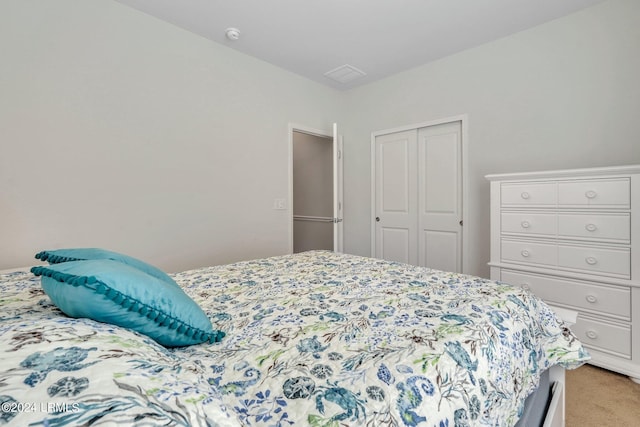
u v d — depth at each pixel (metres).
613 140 2.19
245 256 3.02
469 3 2.23
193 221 2.64
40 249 1.94
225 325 0.96
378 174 3.71
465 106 2.94
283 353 0.76
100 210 2.16
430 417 0.61
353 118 3.91
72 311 0.64
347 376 0.65
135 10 2.29
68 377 0.38
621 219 1.82
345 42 2.78
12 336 0.45
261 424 0.53
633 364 1.78
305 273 1.62
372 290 1.30
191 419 0.38
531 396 1.03
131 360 0.46
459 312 1.00
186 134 2.59
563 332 1.15
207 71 2.70
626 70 2.13
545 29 2.47
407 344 0.78
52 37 1.95
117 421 0.32
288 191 3.38
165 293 0.76
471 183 2.93
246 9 2.29
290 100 3.39
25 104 1.87
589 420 1.46
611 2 2.18
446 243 3.16
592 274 1.93
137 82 2.31
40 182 1.93
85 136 2.09
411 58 3.08
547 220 2.10
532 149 2.56
